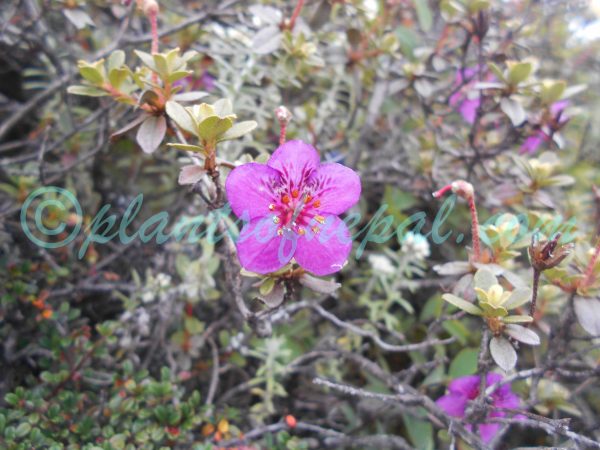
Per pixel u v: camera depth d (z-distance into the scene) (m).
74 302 0.14
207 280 0.13
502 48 0.15
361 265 0.17
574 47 0.20
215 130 0.08
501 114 0.14
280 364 0.13
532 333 0.09
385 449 0.13
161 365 0.13
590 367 0.12
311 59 0.13
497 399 0.11
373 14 0.15
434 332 0.14
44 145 0.13
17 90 0.18
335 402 0.14
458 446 0.12
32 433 0.10
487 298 0.09
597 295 0.10
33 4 0.15
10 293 0.12
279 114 0.09
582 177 0.18
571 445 0.12
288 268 0.09
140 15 0.15
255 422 0.13
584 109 0.19
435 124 0.15
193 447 0.11
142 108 0.09
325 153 0.15
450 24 0.14
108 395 0.12
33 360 0.13
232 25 0.15
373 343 0.15
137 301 0.13
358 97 0.16
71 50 0.16
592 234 0.12
